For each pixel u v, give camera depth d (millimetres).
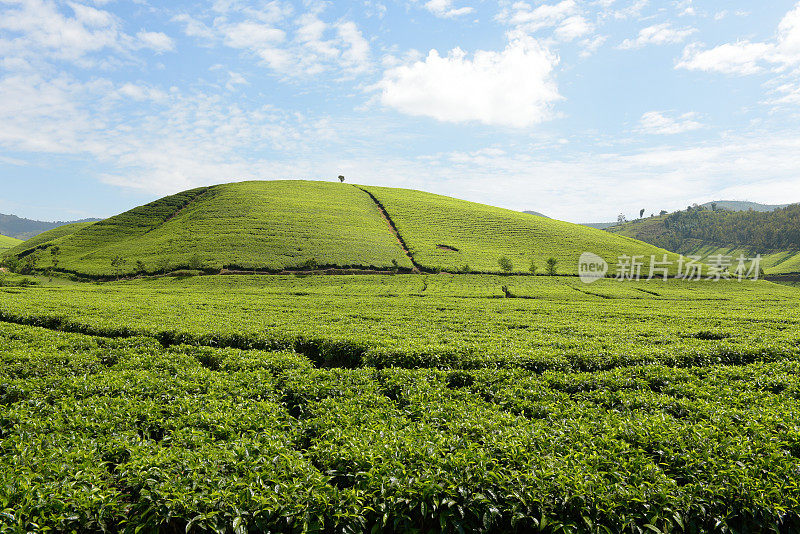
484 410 12867
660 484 8641
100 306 35562
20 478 8281
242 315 34031
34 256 94500
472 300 51656
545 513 8164
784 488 8625
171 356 19156
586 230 133250
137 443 10539
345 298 52938
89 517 7848
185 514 7902
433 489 8305
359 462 9266
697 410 12883
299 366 17828
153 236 104812
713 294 68750
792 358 20219
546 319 35344
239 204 121062
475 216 130500
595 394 14688
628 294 67625
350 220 116312
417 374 16641
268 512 7855
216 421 11719
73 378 15188
